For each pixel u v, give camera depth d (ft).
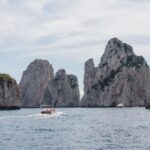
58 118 480.23
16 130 298.97
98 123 386.73
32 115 540.52
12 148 185.47
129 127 329.52
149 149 181.37
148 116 534.37
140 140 220.64
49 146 193.88
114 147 189.78
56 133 272.31
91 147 190.08
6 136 248.73
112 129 308.19
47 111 547.90
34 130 299.38
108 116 546.26
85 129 311.06
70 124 369.50
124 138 232.73
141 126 341.62
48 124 368.48
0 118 464.24
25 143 207.31
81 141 217.56
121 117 513.86
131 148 185.47
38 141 217.77
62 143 207.62
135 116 538.06
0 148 185.47
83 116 545.85
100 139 228.02
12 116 511.81
